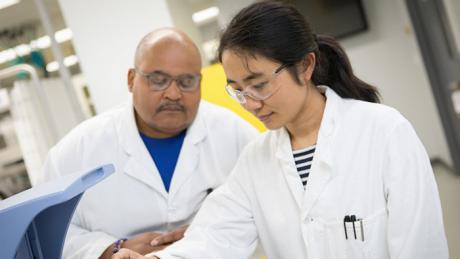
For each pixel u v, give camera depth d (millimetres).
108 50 2668
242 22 927
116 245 1245
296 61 942
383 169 983
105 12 2652
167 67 1215
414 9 4047
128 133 1415
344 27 4543
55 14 2785
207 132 1465
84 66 2684
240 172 1189
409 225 933
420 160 955
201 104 1544
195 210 1417
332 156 1023
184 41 1262
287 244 1073
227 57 942
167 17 2639
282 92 943
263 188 1126
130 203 1382
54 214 852
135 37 2652
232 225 1151
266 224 1124
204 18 4605
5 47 2643
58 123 2562
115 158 1411
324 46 1080
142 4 2641
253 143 1215
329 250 1011
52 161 1431
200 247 1103
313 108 1063
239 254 1145
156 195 1388
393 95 4645
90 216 1385
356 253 981
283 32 925
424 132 4680
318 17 4555
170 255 1074
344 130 1040
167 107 1263
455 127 4004
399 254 932
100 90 2691
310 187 1028
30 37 2668
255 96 945
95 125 1477
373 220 980
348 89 1111
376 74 4641
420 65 4223
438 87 4074
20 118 2473
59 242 872
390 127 987
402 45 4566
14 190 2420
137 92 1281
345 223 988
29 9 2621
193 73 1254
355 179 1002
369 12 4582
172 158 1421
